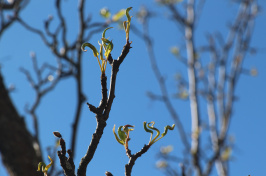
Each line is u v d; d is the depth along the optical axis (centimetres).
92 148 137
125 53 147
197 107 571
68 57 337
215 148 467
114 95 144
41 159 125
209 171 440
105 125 140
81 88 307
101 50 144
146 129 153
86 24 349
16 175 100
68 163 134
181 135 483
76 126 283
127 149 153
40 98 335
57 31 354
